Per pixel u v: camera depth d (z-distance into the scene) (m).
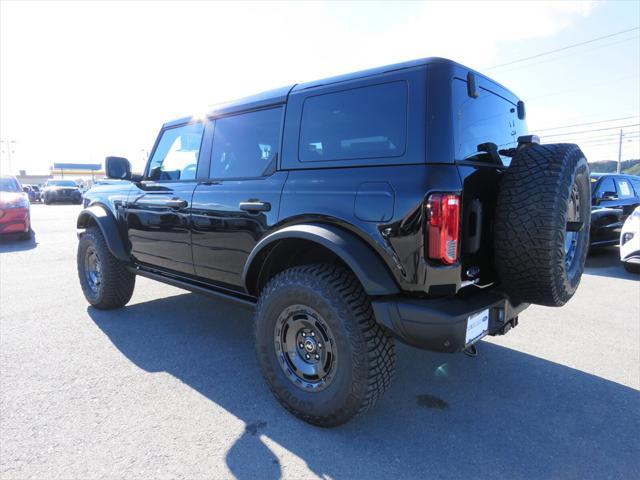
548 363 3.35
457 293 2.18
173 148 3.73
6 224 9.27
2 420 2.44
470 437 2.37
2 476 1.98
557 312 4.67
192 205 3.26
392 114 2.24
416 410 2.65
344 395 2.25
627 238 6.42
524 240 2.15
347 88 2.45
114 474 2.02
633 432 2.43
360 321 2.20
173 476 2.01
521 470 2.10
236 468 2.08
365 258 2.17
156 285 5.78
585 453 2.23
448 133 2.11
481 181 2.27
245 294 3.05
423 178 2.05
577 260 2.62
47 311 4.48
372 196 2.18
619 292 5.54
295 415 2.49
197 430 2.39
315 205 2.42
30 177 80.25
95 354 3.39
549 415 2.60
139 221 3.87
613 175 8.20
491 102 2.64
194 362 3.27
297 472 2.06
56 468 2.05
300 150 2.63
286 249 2.73
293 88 2.79
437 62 2.18
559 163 2.17
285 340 2.53
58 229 12.30
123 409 2.59
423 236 2.03
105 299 4.32
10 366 3.15
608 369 3.24
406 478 2.04
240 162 3.04
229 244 2.99
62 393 2.76
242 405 2.66
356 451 2.23
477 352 3.55
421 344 2.09
